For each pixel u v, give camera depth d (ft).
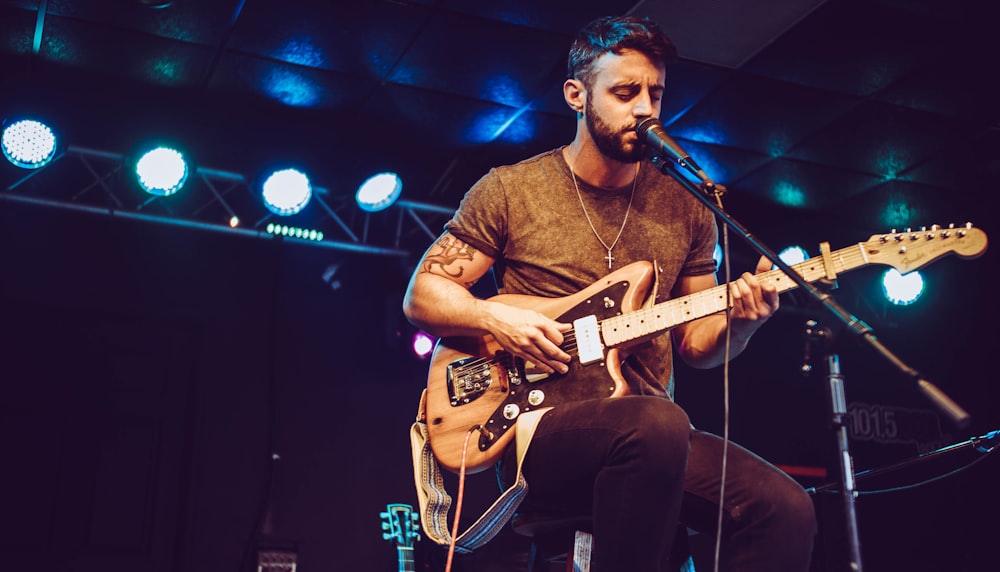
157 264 19.77
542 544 8.50
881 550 21.12
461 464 8.04
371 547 19.98
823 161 20.10
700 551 15.78
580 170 8.82
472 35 16.15
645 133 8.00
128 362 19.42
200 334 19.92
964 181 20.72
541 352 8.00
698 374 22.74
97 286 19.16
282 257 21.01
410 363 21.49
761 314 7.80
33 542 17.88
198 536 18.78
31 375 18.62
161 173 17.95
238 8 15.44
